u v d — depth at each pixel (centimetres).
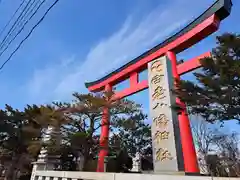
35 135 2144
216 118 1053
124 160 2203
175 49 1653
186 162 1295
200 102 1001
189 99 1010
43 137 2150
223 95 941
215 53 1025
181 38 1605
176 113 996
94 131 1866
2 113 2523
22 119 2566
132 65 2022
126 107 1900
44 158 2073
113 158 2142
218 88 934
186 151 1320
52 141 1842
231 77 919
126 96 2061
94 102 1816
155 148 966
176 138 920
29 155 2350
